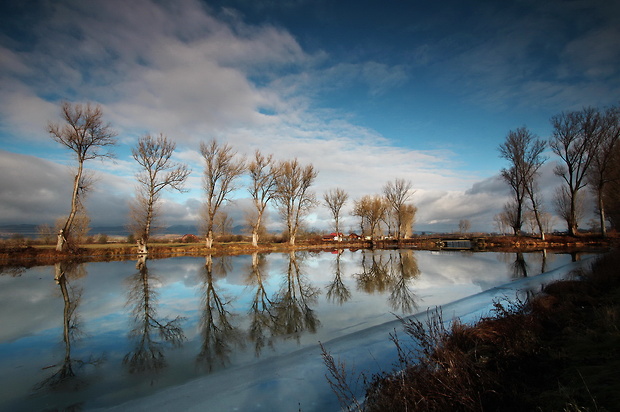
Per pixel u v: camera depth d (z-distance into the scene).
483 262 27.58
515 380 4.80
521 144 44.69
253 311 12.10
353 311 11.92
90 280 19.08
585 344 5.98
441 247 52.72
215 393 5.79
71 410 5.37
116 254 33.62
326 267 26.23
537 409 3.93
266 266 26.88
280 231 63.00
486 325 6.93
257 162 45.00
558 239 41.56
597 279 12.16
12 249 29.48
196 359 7.54
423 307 12.22
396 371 5.84
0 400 5.67
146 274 21.72
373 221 65.00
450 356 4.79
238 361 7.38
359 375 6.23
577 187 42.12
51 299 14.12
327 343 8.37
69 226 31.30
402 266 25.94
